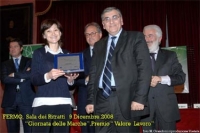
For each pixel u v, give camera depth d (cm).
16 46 423
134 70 233
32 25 587
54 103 241
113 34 252
